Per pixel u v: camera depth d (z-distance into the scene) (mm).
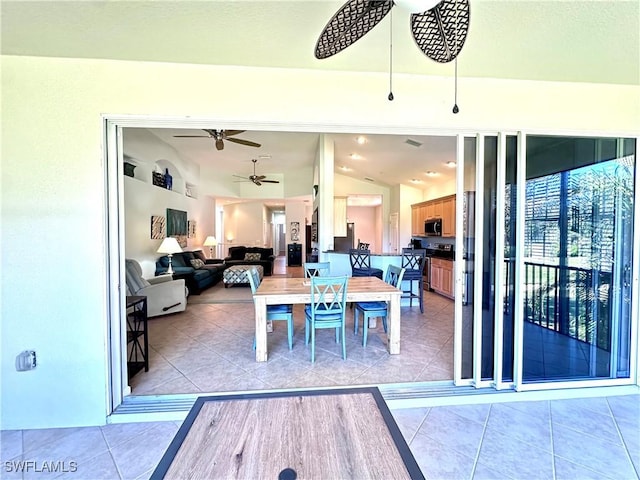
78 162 2064
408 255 5051
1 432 2035
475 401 2355
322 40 1419
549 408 2277
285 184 9852
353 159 6875
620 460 1756
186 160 7770
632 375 2521
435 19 1340
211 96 2154
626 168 2537
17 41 1855
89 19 1680
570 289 2539
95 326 2100
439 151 5406
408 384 2494
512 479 1627
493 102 2359
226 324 4191
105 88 2072
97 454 1832
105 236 2115
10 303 2041
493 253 2461
